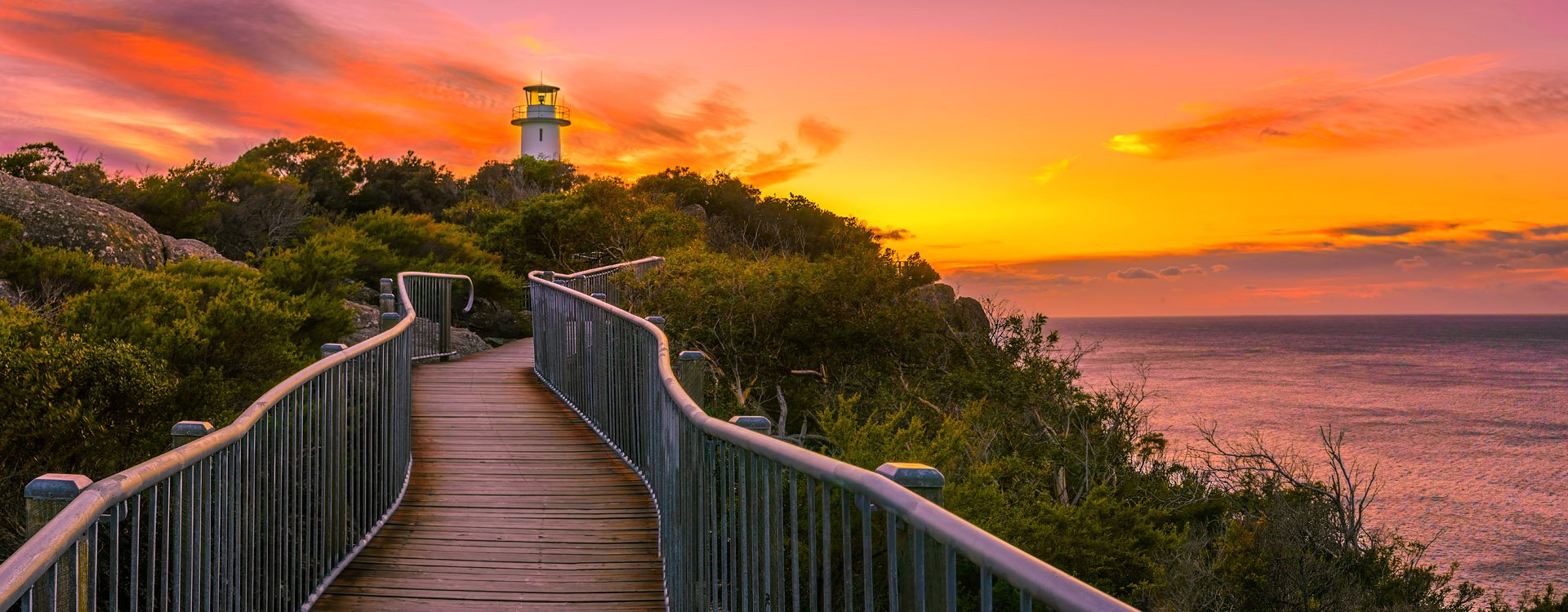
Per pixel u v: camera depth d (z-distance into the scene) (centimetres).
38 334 1038
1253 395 10319
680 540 409
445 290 1356
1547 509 5175
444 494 657
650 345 650
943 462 1308
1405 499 5369
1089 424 2144
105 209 1750
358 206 3669
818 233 4231
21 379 854
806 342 1925
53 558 212
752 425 330
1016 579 129
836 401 1866
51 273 1452
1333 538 2131
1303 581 1859
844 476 212
